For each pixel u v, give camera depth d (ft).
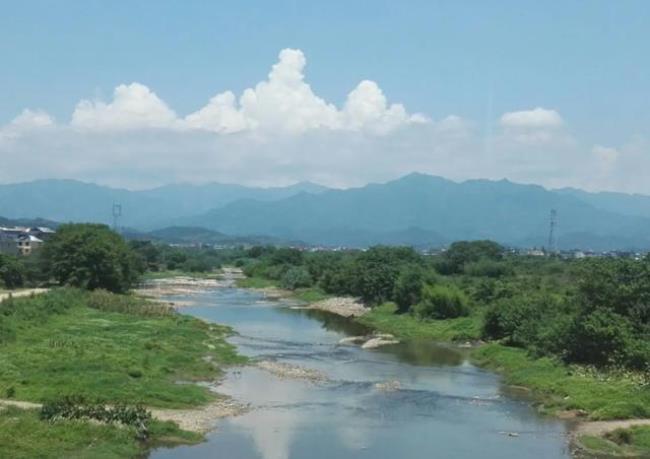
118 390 163.94
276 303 458.50
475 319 301.22
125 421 138.21
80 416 136.98
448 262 555.28
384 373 218.38
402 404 177.06
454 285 357.41
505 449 139.23
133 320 297.53
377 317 355.15
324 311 408.87
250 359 237.45
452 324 302.45
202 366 212.84
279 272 627.46
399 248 479.82
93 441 127.75
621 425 153.69
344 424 156.04
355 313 387.96
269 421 156.76
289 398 180.55
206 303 449.48
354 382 203.62
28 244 639.76
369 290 405.80
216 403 170.91
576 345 208.23
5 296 309.42
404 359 244.83
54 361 187.32
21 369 178.29
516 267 535.19
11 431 122.93
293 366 224.74
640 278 215.92
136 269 445.37
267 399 178.60
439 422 160.15
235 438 142.41
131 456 125.59
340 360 241.14
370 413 166.91
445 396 187.21
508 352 237.66
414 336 298.97
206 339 268.41
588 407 167.43
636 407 162.30
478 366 233.55
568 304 248.11
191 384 189.57
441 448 139.44
